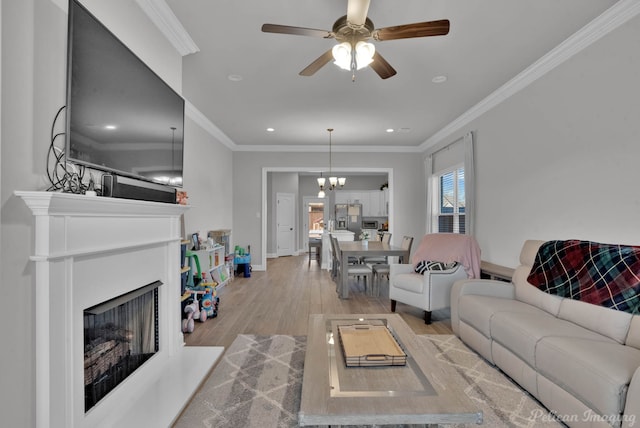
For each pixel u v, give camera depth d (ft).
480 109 14.87
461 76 11.98
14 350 4.24
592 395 5.17
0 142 4.14
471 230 15.67
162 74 8.50
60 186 5.06
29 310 4.43
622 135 8.11
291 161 23.29
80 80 5.14
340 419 4.24
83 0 5.69
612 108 8.37
